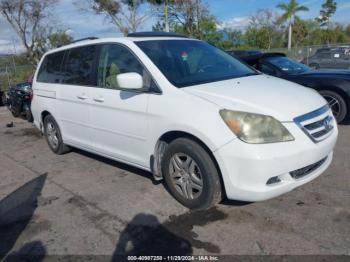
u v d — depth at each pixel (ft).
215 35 93.09
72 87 16.25
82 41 16.72
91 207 12.88
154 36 14.80
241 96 11.07
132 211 12.30
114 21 84.07
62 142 18.57
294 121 10.36
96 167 16.99
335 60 53.21
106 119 14.30
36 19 87.51
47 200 13.78
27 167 17.98
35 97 19.63
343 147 17.43
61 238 10.99
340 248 9.52
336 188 12.89
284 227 10.65
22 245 10.77
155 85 12.33
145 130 12.60
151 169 12.92
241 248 9.85
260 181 10.07
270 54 24.88
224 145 10.31
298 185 10.68
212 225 11.04
